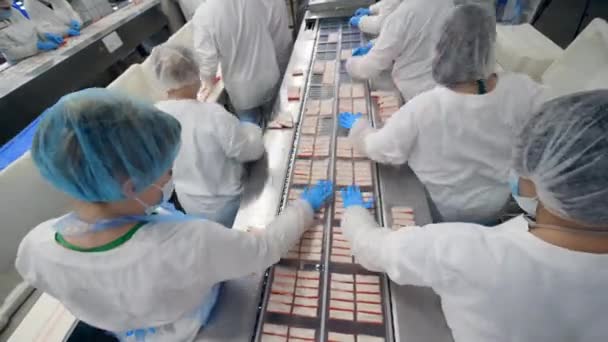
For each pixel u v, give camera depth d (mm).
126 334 729
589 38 1325
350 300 741
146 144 522
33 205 1331
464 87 876
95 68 2646
